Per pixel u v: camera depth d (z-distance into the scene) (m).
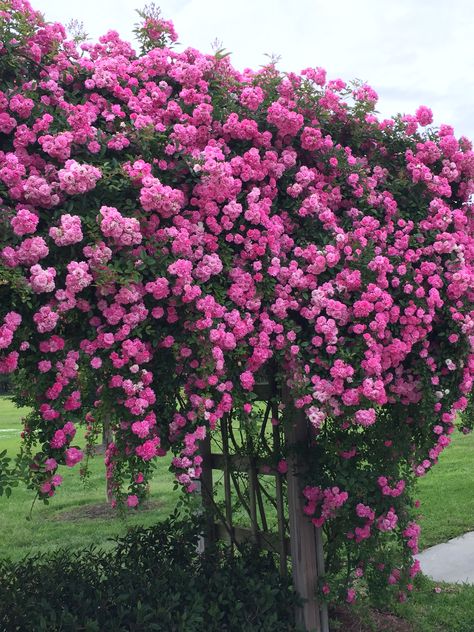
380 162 4.04
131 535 4.50
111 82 3.22
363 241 3.54
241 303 3.32
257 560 4.21
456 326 3.83
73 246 2.79
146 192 2.90
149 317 3.12
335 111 3.80
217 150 3.27
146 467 3.19
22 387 3.10
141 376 3.01
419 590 4.66
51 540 6.15
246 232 3.40
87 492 8.02
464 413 4.41
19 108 2.83
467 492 7.46
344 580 3.89
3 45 2.90
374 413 3.46
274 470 4.11
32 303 2.77
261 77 3.64
